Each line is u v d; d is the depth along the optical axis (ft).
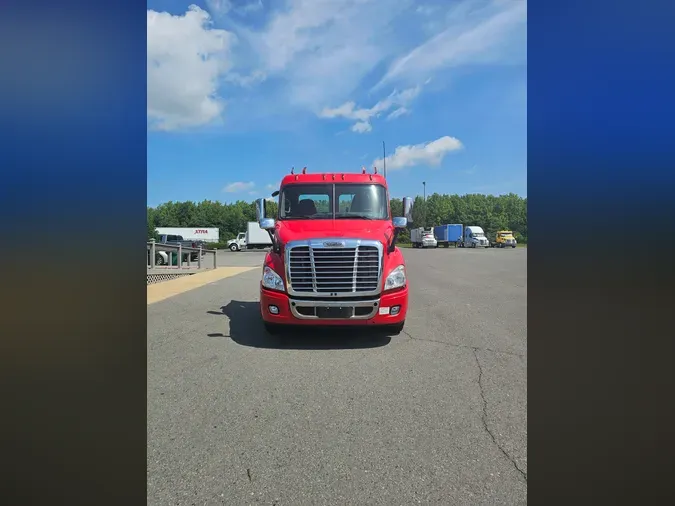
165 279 49.29
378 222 21.79
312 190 23.09
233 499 7.91
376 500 7.91
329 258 18.25
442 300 30.94
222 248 182.50
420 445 9.85
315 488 8.26
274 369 15.31
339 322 18.16
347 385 13.69
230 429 10.65
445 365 15.70
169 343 19.02
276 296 18.35
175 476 8.59
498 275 50.39
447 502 7.83
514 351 17.51
